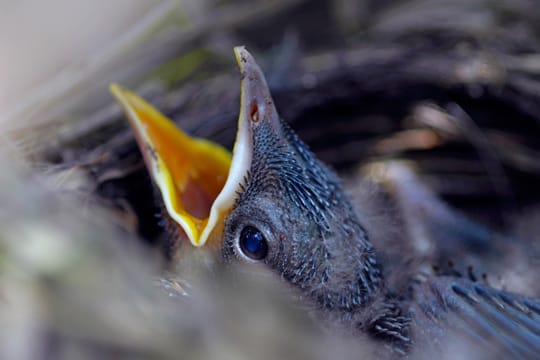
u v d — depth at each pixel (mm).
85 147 430
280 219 405
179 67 451
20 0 435
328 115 453
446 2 465
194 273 411
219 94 447
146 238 425
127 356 382
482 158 456
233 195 405
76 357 381
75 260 385
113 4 445
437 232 444
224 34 458
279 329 394
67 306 383
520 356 406
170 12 447
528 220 455
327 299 409
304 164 411
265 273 406
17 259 384
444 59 453
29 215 386
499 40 457
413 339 413
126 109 417
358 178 446
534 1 462
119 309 383
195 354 385
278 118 408
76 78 434
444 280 421
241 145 405
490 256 446
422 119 455
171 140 417
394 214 439
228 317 391
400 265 428
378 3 473
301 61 457
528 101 449
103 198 424
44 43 436
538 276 443
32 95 430
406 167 453
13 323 382
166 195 411
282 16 464
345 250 411
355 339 410
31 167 412
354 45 463
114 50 439
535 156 453
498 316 412
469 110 454
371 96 453
